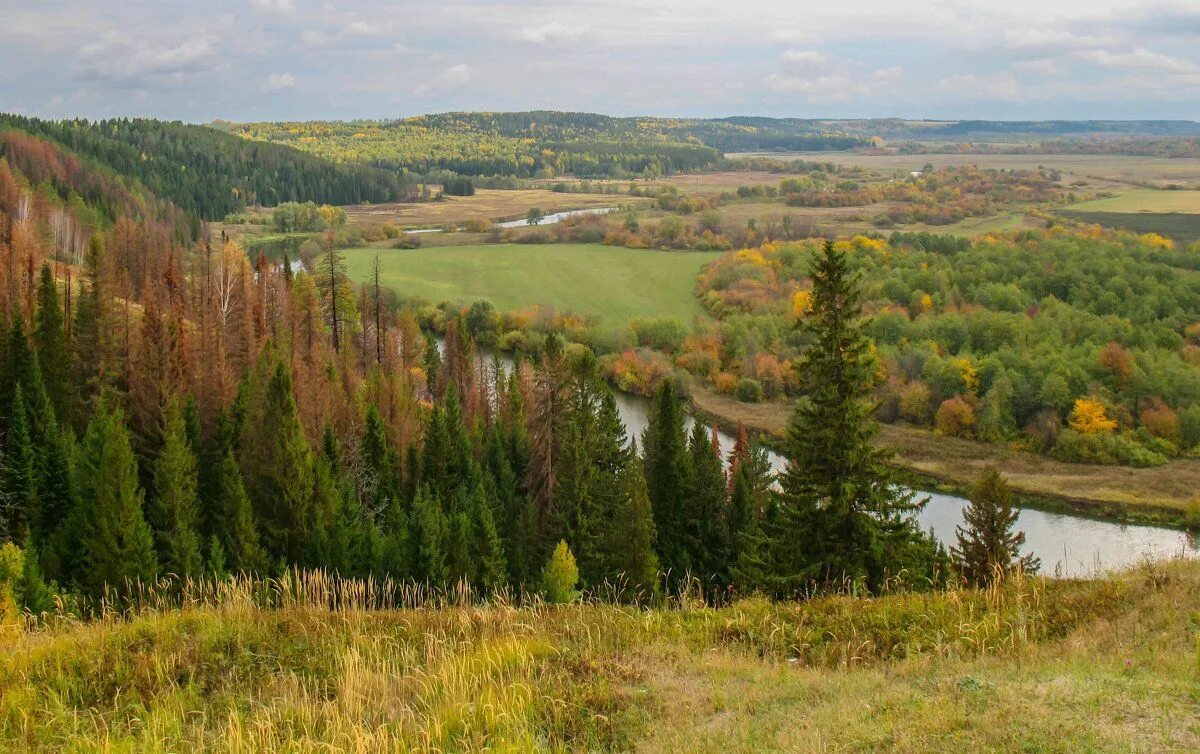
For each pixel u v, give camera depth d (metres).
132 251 99.94
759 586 26.39
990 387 90.12
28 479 40.12
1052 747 8.38
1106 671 10.65
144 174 196.25
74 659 11.77
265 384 53.94
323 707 10.55
